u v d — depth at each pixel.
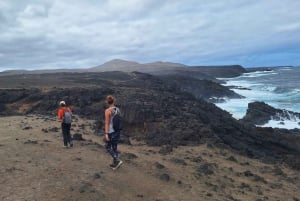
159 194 11.65
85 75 60.12
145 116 22.56
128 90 30.53
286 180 16.95
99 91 28.88
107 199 10.41
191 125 22.34
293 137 27.64
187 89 62.38
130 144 19.27
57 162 12.77
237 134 24.80
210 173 15.48
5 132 18.19
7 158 12.84
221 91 62.28
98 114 25.19
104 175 11.98
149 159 15.83
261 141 25.14
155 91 32.88
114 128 12.52
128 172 12.83
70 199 9.98
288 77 109.94
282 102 51.69
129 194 11.09
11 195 9.80
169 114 23.69
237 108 47.59
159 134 21.00
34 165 12.23
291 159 21.27
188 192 12.41
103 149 15.48
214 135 21.86
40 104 27.75
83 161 13.20
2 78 47.53
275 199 13.75
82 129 21.06
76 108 26.31
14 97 29.02
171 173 14.09
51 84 38.12
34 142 15.59
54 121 22.47
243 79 110.50
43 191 10.22
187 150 19.06
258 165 18.84
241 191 13.92
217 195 12.73
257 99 55.88
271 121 38.59
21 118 23.58
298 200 14.05
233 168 17.20
